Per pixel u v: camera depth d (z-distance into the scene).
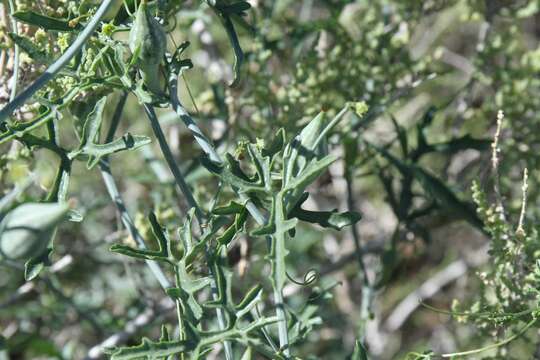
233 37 0.60
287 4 0.87
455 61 1.12
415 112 1.05
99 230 0.93
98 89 0.64
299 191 0.56
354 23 0.90
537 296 0.62
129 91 0.61
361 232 1.01
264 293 0.83
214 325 0.72
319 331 0.94
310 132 0.57
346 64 0.78
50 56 0.59
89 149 0.58
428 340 1.09
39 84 0.55
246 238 0.77
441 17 1.11
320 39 0.84
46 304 0.88
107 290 0.94
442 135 0.89
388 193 0.77
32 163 0.72
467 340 1.01
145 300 0.82
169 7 0.62
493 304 0.66
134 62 0.57
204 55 0.94
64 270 0.92
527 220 0.73
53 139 0.58
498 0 0.84
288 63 0.83
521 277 0.65
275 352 0.56
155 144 0.95
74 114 0.65
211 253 0.58
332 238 1.01
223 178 0.56
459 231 1.09
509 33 0.83
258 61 0.79
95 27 0.55
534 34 1.22
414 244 0.87
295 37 0.80
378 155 0.84
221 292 0.56
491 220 0.65
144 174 0.84
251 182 0.57
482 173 0.79
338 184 0.97
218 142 0.78
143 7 0.56
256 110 0.78
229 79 0.89
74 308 0.84
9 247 0.52
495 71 0.82
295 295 0.92
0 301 0.90
